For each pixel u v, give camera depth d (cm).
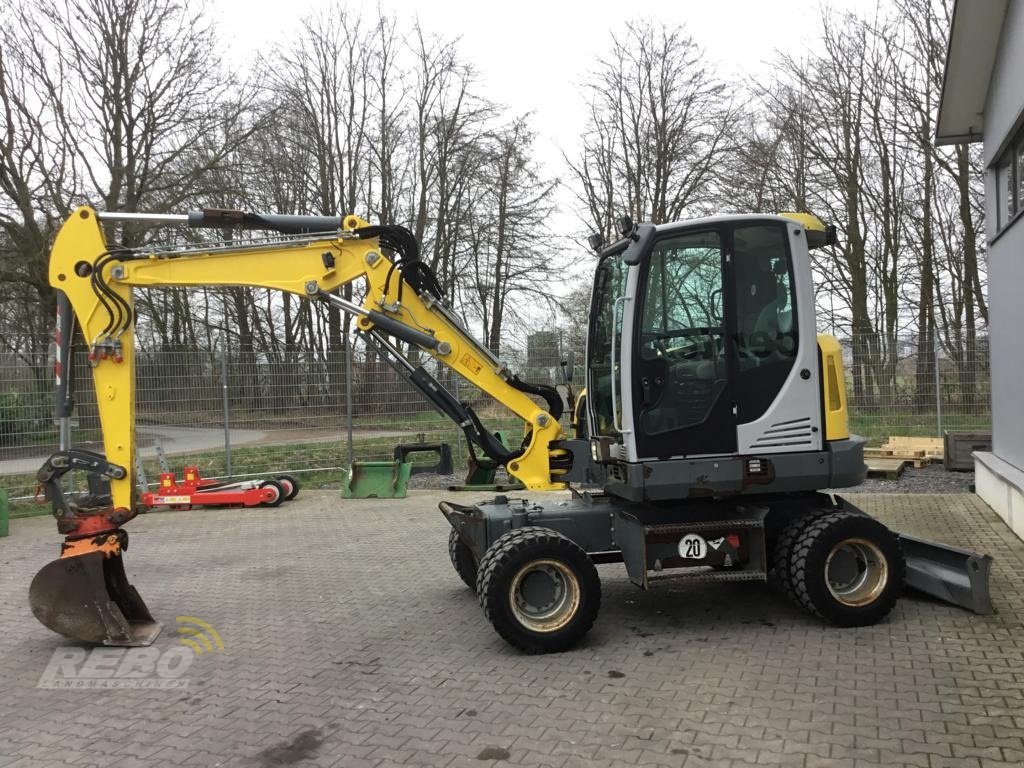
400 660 482
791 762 327
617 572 692
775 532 548
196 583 699
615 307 523
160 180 2053
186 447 1288
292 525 981
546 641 479
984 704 378
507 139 2775
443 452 1044
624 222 499
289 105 2511
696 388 509
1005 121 891
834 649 466
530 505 567
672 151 2541
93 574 524
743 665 446
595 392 578
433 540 860
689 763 330
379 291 562
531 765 335
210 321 2975
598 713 388
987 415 1274
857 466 519
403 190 2809
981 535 750
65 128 1941
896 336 1332
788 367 513
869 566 511
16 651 525
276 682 452
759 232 515
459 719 388
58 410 541
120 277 536
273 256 557
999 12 884
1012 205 928
